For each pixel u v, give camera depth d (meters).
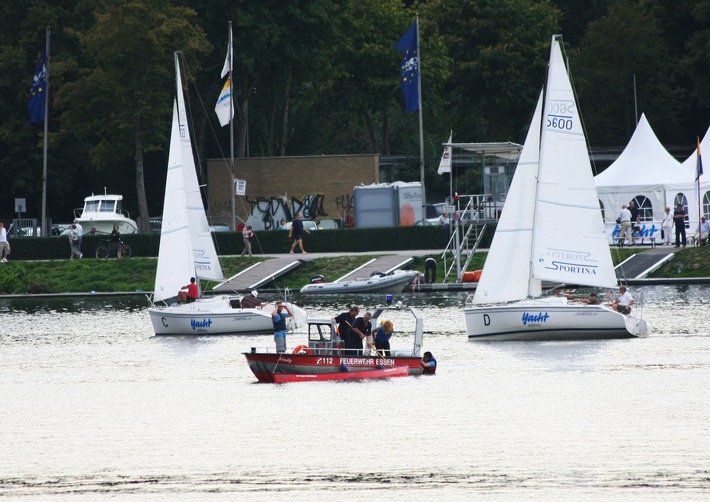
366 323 181.50
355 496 116.81
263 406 159.75
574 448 132.75
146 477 125.25
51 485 122.81
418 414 151.88
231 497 117.38
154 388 177.50
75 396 172.00
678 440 135.38
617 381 171.88
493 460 128.75
